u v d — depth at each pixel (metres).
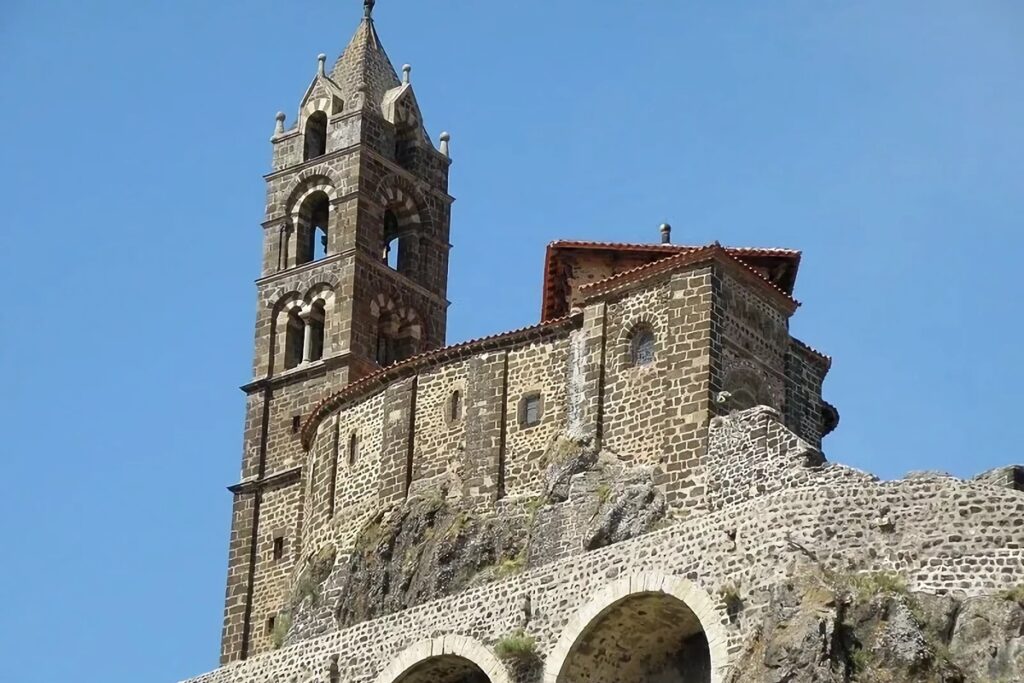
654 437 86.94
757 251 92.44
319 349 107.94
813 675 74.00
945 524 76.38
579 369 90.50
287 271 108.88
